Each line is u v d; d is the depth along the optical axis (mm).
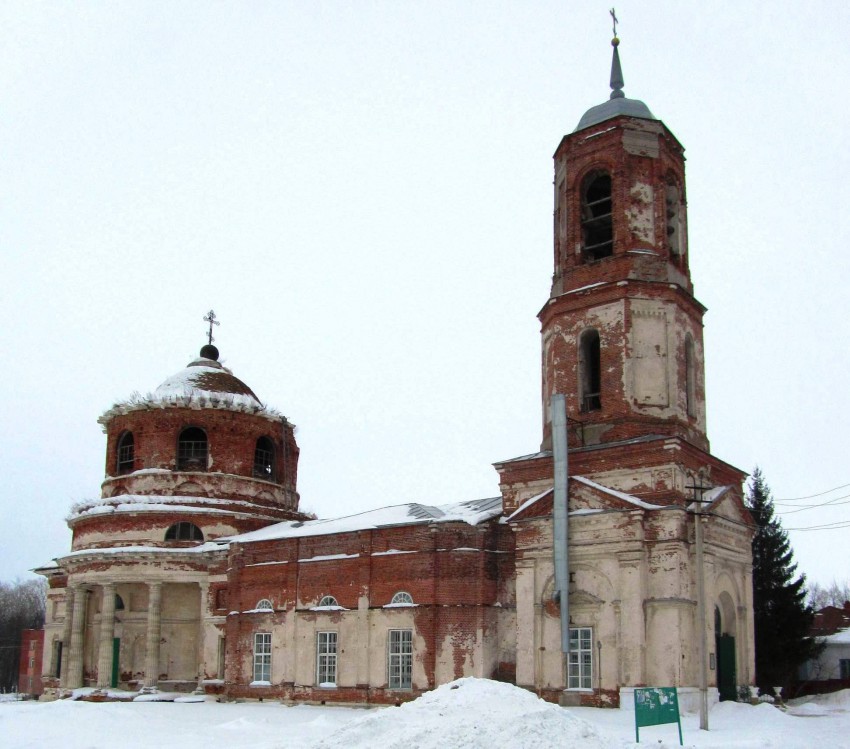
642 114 38594
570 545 34000
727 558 36031
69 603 50781
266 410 54750
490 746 18344
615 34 41406
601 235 39500
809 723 31625
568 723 19891
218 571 47531
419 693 37219
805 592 52781
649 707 22469
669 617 31625
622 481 33938
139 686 48062
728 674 35594
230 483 52000
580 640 33250
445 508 42906
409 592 38625
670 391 35625
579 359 37000
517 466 36656
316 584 42000
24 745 23688
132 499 50500
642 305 36188
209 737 26812
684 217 39688
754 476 54219
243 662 43812
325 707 39406
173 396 52656
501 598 37844
